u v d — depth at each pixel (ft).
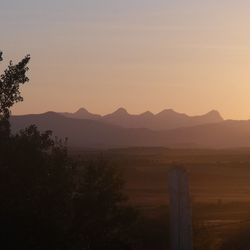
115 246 56.34
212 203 295.69
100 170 58.23
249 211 256.52
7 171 53.98
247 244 130.82
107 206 56.65
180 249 33.22
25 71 60.44
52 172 56.03
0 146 54.95
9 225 49.90
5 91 59.72
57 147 57.88
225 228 160.45
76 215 55.72
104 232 56.34
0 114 59.72
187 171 33.81
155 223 110.32
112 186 58.08
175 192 33.53
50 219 51.49
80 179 57.82
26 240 50.31
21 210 50.49
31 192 54.34
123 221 57.31
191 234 33.30
